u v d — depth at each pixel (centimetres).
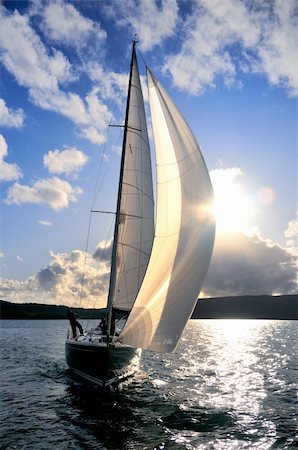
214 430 1304
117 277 2141
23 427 1301
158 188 1820
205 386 2036
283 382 2186
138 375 2323
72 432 1256
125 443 1170
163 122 1883
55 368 2556
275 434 1274
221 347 4650
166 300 1623
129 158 2242
